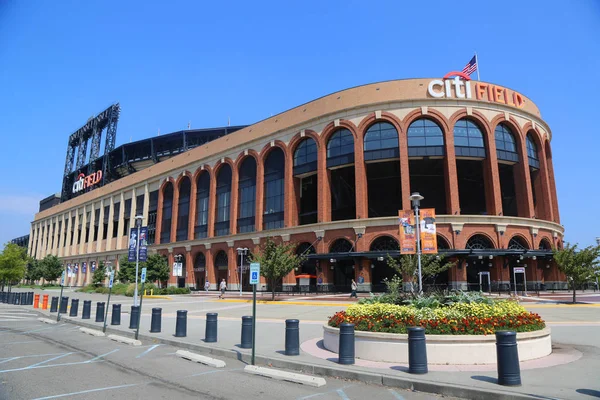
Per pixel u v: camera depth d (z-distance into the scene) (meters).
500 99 41.22
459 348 9.27
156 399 7.19
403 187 37.94
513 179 46.09
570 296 33.47
